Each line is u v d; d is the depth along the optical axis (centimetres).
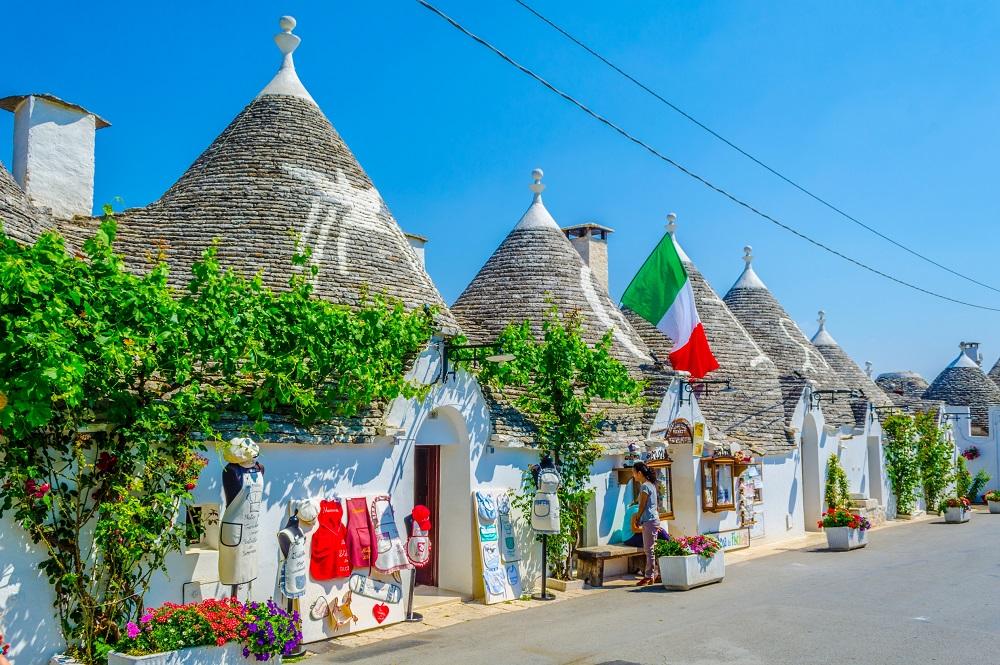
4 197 1032
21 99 1309
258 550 952
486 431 1358
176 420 903
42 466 809
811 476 2486
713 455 1903
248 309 978
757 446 2119
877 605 1292
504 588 1327
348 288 1271
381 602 1145
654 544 1488
